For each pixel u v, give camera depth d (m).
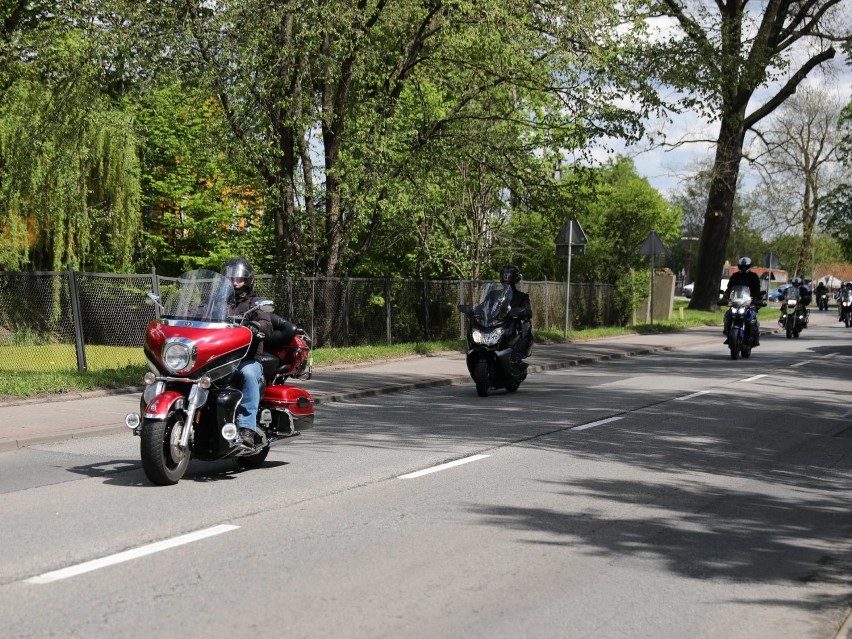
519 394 15.27
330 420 12.14
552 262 36.12
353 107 21.95
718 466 9.34
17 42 18.58
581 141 21.19
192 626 4.52
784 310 32.06
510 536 6.42
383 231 25.14
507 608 4.95
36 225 24.92
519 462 9.20
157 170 31.91
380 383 16.02
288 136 20.89
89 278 16.48
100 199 25.97
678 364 21.20
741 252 100.25
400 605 4.93
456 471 8.70
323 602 4.94
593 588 5.36
